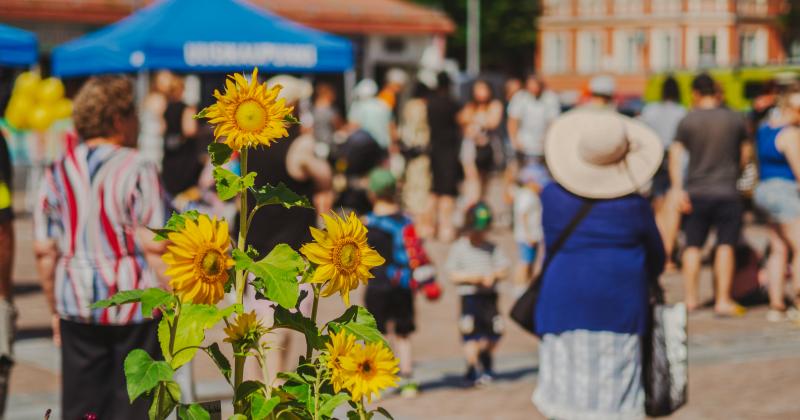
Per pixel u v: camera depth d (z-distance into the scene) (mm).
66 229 5785
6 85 13297
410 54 37062
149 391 3137
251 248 3260
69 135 6008
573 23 78188
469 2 64562
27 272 14898
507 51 69188
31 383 8805
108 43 14930
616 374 6305
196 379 8883
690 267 12352
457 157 18391
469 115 19078
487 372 9141
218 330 10250
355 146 15719
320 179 7039
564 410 6367
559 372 6387
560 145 6500
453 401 8648
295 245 6844
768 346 10648
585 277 6324
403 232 9039
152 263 5750
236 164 10312
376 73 37312
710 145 11984
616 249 6336
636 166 6426
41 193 5848
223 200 3166
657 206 15148
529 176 12922
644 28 75312
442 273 15188
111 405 5828
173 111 13828
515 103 19297
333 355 3184
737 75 26969
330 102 18125
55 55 15828
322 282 3221
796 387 9023
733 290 12711
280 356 6543
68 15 29062
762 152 11938
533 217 12883
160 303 3090
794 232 11875
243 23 15195
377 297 8992
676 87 14695
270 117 3191
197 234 3047
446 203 18406
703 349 10508
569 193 6422
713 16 73250
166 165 13930
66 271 5770
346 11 35219
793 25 70750
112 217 5746
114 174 5758
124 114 5848
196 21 14969
